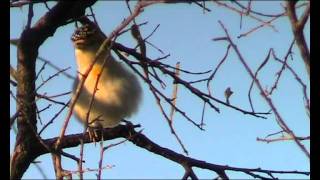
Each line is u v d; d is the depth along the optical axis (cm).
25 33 468
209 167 501
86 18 583
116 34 357
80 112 634
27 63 462
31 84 459
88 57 630
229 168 497
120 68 648
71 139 516
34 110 459
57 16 472
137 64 489
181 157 516
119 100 638
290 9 292
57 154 400
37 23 476
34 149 482
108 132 538
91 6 482
